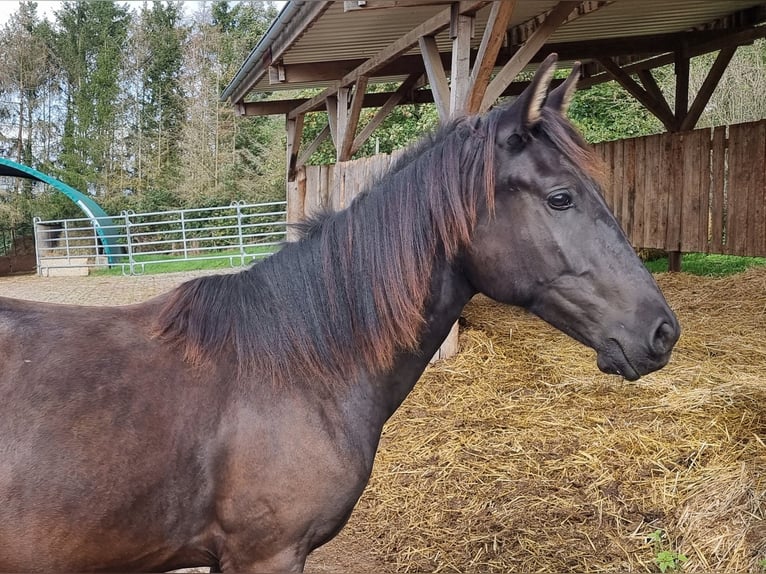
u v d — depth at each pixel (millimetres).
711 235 7727
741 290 6934
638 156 9008
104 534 1400
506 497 3111
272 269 1700
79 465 1358
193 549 1549
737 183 7230
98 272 15398
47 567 1372
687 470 3162
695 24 7836
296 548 1588
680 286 7523
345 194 6480
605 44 7629
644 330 1527
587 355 5242
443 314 1714
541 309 1641
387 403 1744
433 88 5016
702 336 5461
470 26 4355
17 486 1317
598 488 3113
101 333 1550
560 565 2592
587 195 1562
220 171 20797
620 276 1542
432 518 3018
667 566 2492
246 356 1576
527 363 5098
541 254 1562
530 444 3664
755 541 2523
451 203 1586
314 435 1563
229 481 1512
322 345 1623
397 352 1709
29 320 1525
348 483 1621
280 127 21047
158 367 1519
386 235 1644
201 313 1617
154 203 21078
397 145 16156
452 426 4004
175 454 1452
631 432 3654
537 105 1527
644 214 8953
